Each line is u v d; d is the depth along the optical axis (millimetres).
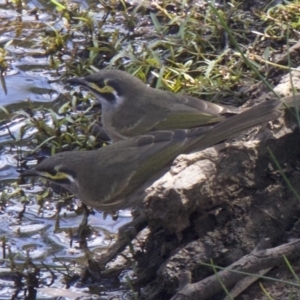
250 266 9812
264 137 11000
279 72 13531
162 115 12562
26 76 15320
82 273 11242
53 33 16391
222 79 14117
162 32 15391
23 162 13469
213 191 10586
